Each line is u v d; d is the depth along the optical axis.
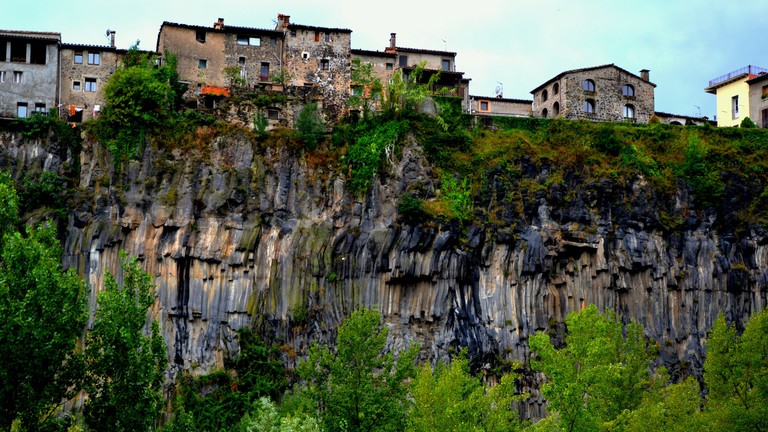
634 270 97.69
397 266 91.19
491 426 57.16
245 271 89.25
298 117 97.12
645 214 99.31
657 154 105.19
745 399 62.28
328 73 106.56
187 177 91.25
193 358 86.31
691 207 101.50
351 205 93.62
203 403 83.12
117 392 55.47
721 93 126.06
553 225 96.88
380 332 66.69
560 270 96.62
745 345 63.97
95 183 90.38
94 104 98.62
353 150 95.94
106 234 88.38
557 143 102.75
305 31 107.12
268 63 105.44
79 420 67.19
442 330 90.38
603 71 118.31
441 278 91.69
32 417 53.09
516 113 120.44
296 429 56.84
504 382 60.56
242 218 90.75
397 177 95.19
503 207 96.06
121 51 100.44
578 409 58.22
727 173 103.75
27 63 97.44
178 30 103.56
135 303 57.44
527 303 93.75
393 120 98.31
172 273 88.31
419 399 60.84
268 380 84.88
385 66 110.50
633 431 60.53
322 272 90.44
